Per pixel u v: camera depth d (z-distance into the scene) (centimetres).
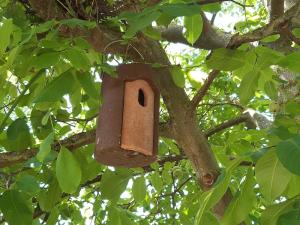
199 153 217
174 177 297
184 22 201
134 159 200
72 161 177
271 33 188
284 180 158
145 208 321
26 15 218
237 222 164
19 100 194
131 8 204
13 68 184
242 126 305
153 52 216
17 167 219
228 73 362
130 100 197
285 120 179
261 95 334
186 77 284
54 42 174
